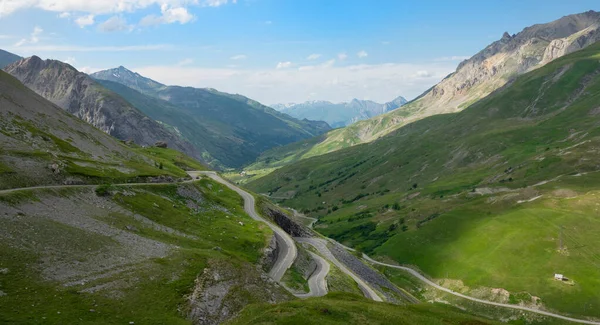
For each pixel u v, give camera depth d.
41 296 49.59
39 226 65.06
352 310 62.19
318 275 116.25
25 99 143.25
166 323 54.19
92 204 89.25
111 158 142.62
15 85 148.25
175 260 73.00
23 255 55.59
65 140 132.88
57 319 46.47
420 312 71.56
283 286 91.69
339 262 146.88
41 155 103.06
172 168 179.75
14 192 72.94
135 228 86.25
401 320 61.22
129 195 106.50
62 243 63.41
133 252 71.19
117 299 55.44
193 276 68.88
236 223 128.00
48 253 58.97
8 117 121.12
